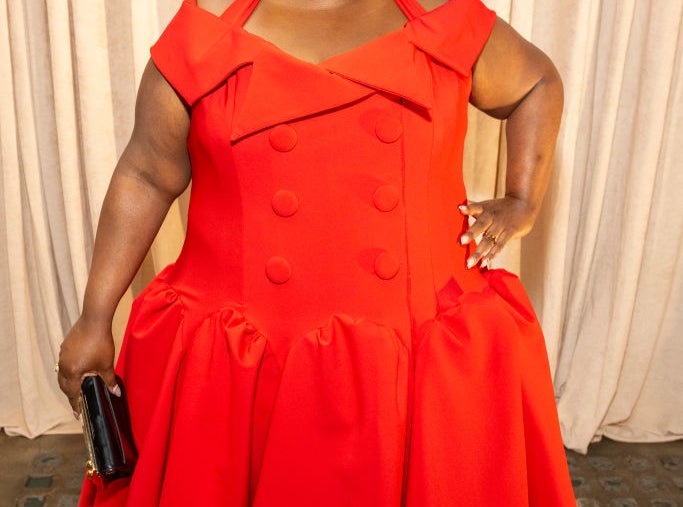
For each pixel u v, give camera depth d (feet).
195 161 2.56
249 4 2.45
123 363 2.92
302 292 2.42
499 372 2.48
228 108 2.37
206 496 2.51
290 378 2.40
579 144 5.39
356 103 2.34
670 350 5.89
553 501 2.59
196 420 2.48
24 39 4.98
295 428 2.40
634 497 5.25
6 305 5.72
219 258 2.52
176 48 2.44
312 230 2.40
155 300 2.66
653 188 5.31
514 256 5.33
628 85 5.27
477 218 2.65
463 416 2.42
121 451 2.63
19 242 5.43
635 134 5.20
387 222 2.41
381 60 2.31
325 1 2.43
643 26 5.08
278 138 2.33
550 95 2.81
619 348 5.58
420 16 2.44
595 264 5.72
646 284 5.66
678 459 5.70
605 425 5.93
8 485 5.28
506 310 2.61
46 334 5.80
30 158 5.22
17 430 5.78
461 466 2.41
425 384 2.41
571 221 5.59
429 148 2.44
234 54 2.33
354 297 2.41
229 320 2.46
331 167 2.36
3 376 5.85
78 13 4.75
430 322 2.48
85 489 3.00
